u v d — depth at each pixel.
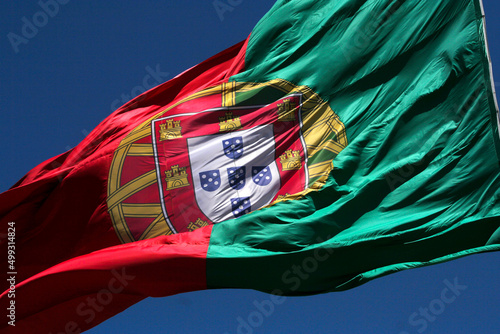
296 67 15.72
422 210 13.52
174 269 13.63
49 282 13.89
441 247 13.23
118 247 14.16
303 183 14.71
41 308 14.20
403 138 14.29
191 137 15.45
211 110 15.66
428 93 14.48
